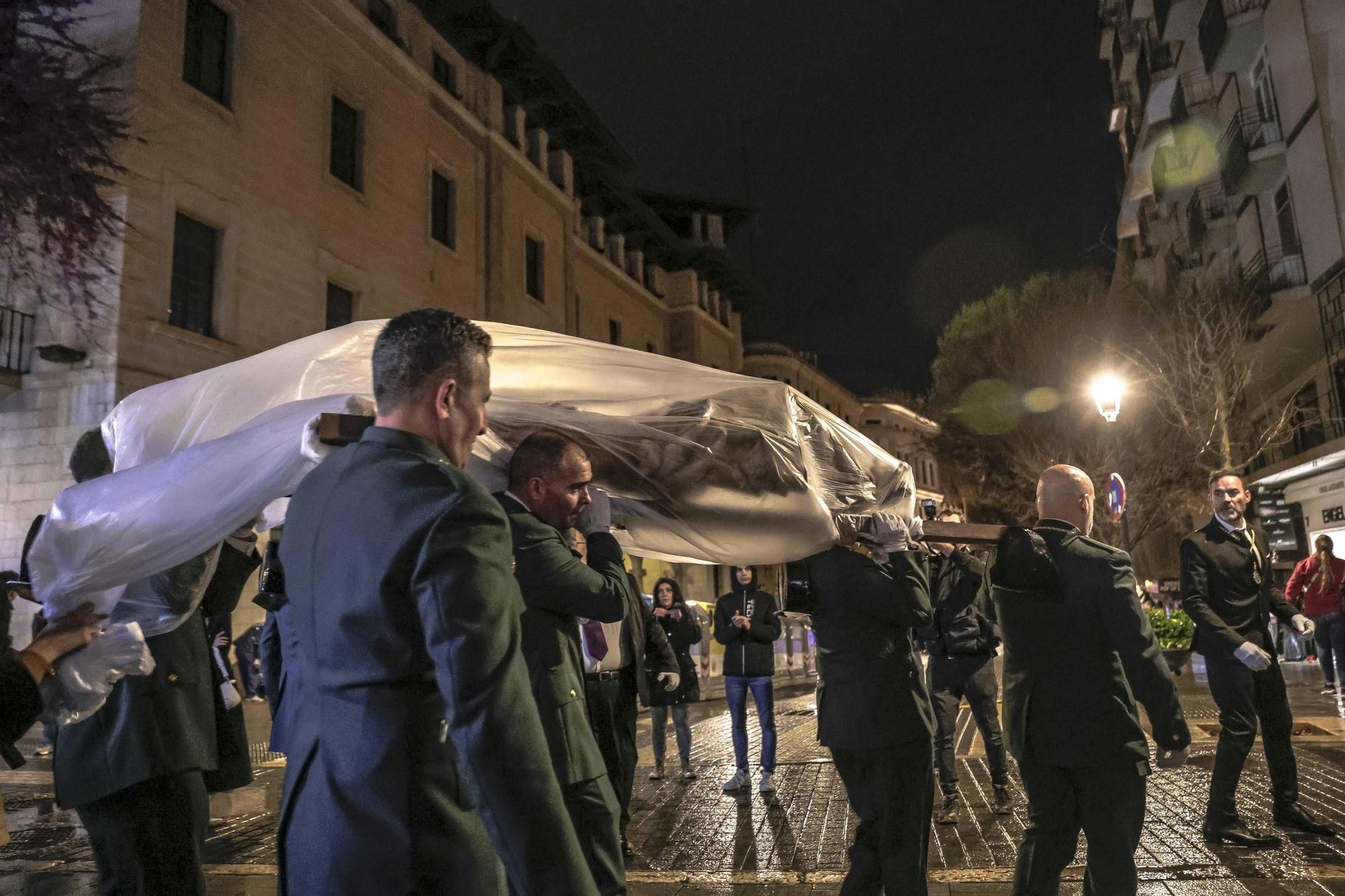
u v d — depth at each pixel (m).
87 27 14.05
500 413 3.11
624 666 4.91
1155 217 33.56
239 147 15.71
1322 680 14.09
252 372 2.92
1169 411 22.86
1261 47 21.38
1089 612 3.32
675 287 35.84
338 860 1.62
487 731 1.58
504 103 25.77
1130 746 3.27
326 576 1.76
